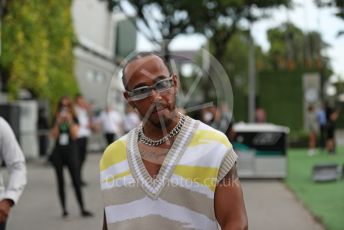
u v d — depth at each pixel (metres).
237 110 27.17
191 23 20.48
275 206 8.70
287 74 28.16
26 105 17.11
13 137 3.73
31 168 14.95
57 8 20.94
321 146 20.16
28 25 18.86
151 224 2.02
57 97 20.86
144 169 2.07
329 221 7.27
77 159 7.92
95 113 16.78
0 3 18.05
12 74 18.67
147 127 2.09
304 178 12.45
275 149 12.40
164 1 19.91
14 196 3.63
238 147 12.42
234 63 44.50
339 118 46.62
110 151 2.17
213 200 2.00
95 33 29.66
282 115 28.19
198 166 2.00
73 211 8.37
